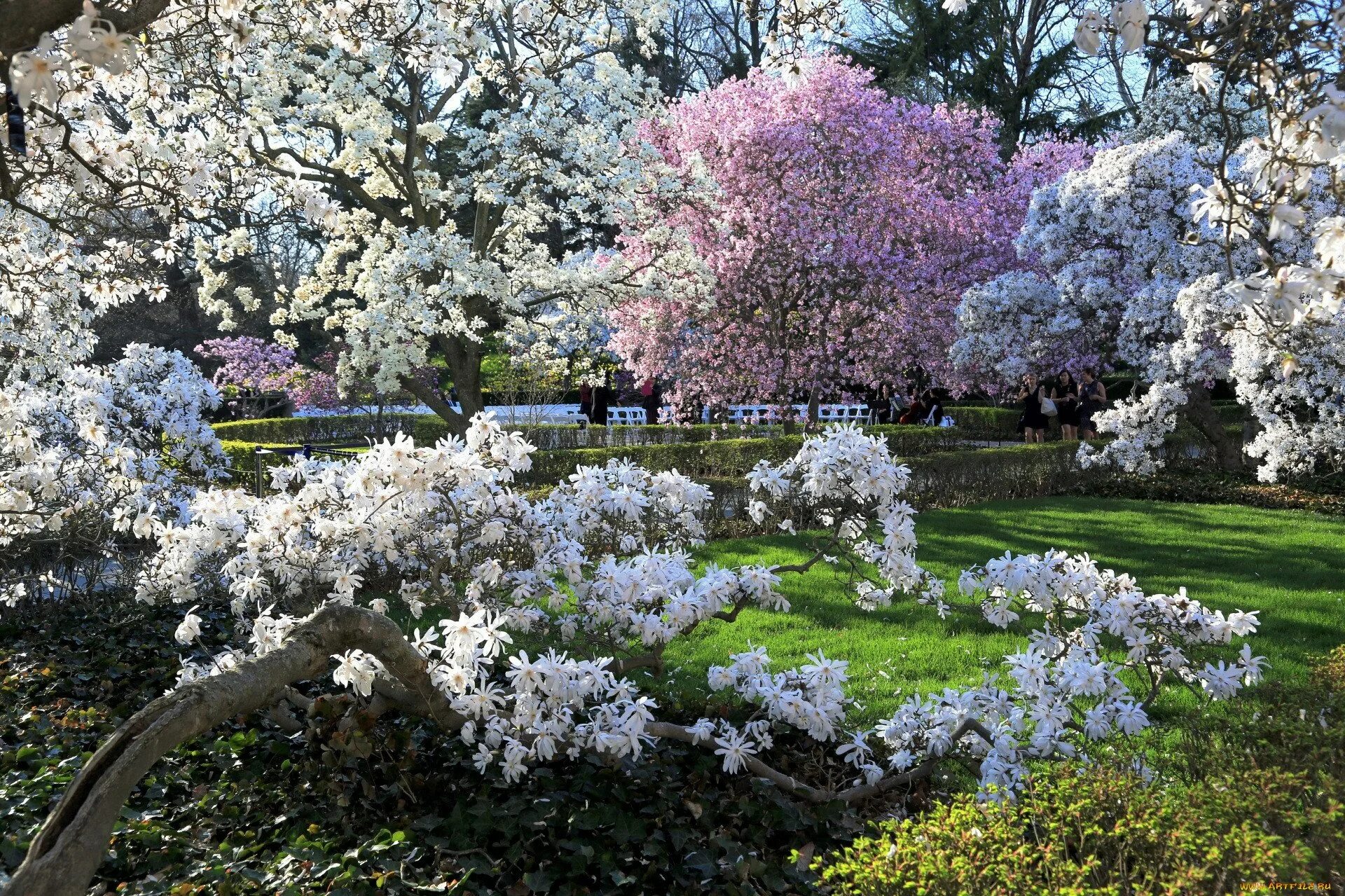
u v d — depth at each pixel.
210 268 12.79
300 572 4.72
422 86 13.05
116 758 2.49
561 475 12.16
